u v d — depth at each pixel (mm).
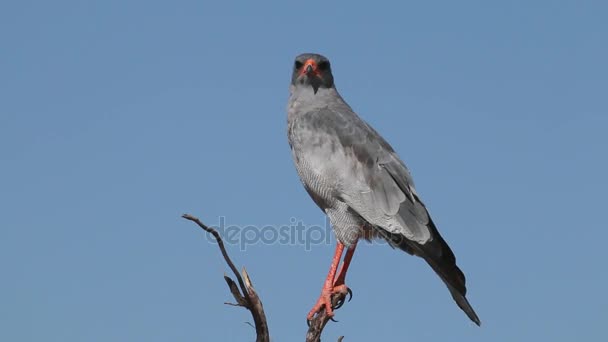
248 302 8922
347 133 12398
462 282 11516
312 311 11578
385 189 12070
